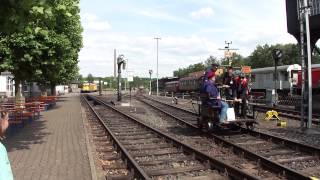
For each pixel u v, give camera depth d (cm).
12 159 1168
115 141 1488
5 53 2469
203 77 1739
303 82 1817
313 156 1220
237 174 966
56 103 4503
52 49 2652
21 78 2773
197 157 1217
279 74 4797
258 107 3017
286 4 1986
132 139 1662
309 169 1071
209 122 1691
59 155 1228
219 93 1712
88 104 4141
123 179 982
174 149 1411
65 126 2019
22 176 966
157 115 2880
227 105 1656
